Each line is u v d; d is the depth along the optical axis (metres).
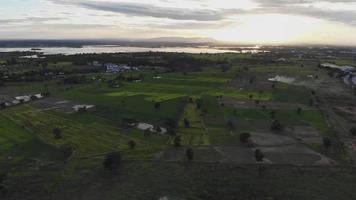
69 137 123.88
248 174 97.06
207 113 152.38
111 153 106.25
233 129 132.75
